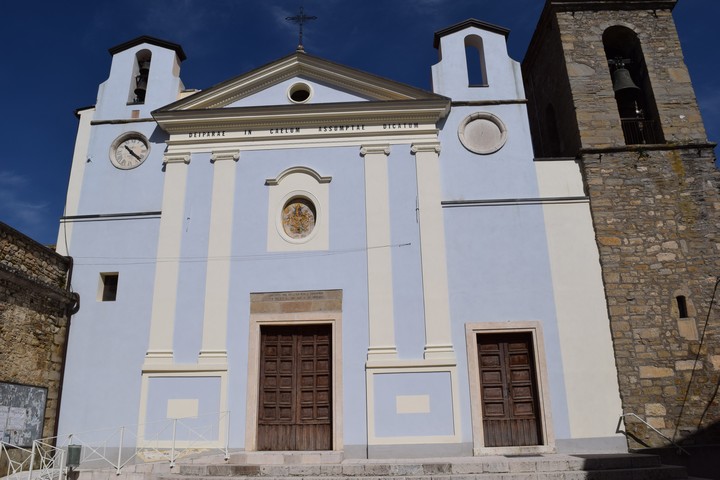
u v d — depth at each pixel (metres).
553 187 14.16
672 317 12.89
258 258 13.98
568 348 12.97
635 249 13.41
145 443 12.84
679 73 15.00
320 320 13.47
